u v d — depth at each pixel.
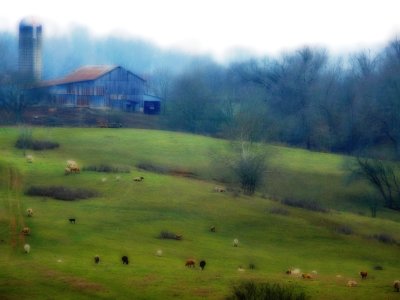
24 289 58.16
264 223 110.25
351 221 124.50
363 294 59.50
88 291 58.22
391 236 113.19
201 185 140.38
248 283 55.06
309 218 118.81
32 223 94.06
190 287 60.62
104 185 129.75
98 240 87.19
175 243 91.44
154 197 121.94
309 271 79.00
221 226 106.31
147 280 63.00
